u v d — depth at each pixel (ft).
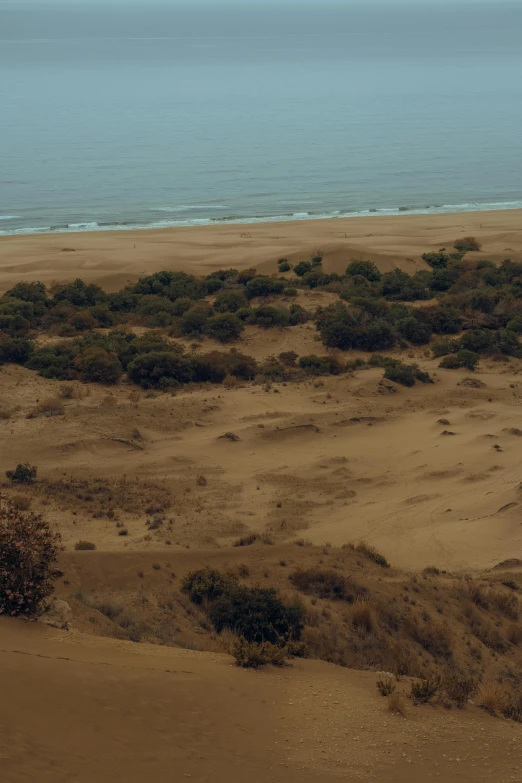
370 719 38.45
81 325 214.28
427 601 79.36
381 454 133.39
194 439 136.56
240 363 175.94
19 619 43.06
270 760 32.63
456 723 40.16
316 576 78.02
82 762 28.30
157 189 482.28
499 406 155.63
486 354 196.34
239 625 64.75
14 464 119.44
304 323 218.38
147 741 31.53
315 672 45.42
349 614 71.61
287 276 276.00
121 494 111.24
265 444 135.85
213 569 74.74
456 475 123.13
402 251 304.91
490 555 97.71
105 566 72.43
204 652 46.83
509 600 83.87
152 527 98.84
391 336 202.90
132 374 168.76
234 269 273.33
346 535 102.01
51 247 316.19
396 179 519.19
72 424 135.85
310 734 35.73
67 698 32.73
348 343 198.90
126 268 279.28
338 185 497.46
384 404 156.76
